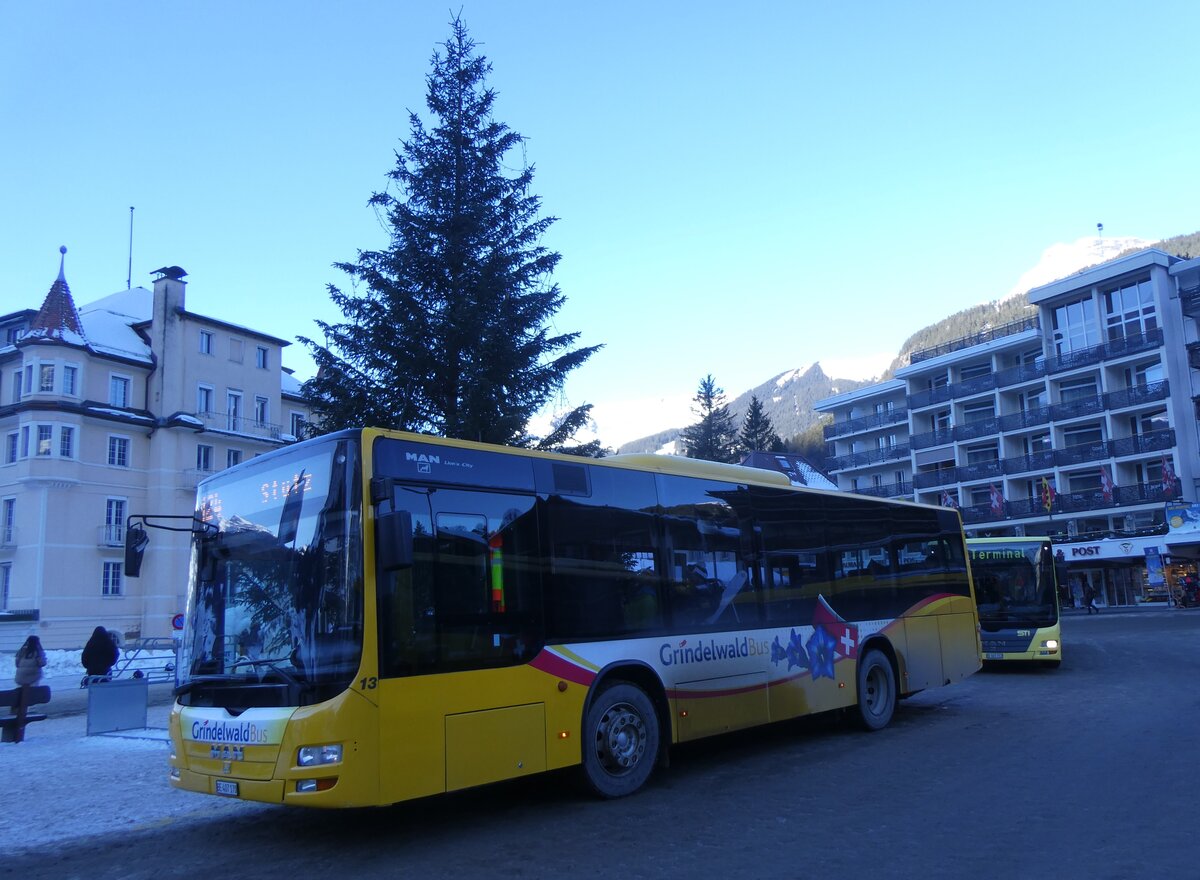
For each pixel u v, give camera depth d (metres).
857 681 11.26
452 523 7.10
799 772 9.05
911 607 12.57
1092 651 23.39
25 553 44.00
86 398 46.44
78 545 44.97
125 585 46.72
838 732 11.49
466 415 18.88
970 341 69.75
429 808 8.07
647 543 8.76
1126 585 56.06
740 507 10.02
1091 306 59.66
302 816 8.09
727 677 9.27
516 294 20.88
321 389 19.81
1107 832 6.42
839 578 11.30
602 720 7.99
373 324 19.70
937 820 6.95
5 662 32.16
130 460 47.81
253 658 6.74
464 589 7.05
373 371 19.89
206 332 51.62
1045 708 13.27
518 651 7.33
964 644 13.62
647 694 8.56
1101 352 58.00
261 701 6.52
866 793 8.00
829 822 7.01
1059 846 6.13
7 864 6.87
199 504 7.79
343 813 8.08
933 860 5.92
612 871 5.93
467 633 6.98
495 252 20.55
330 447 6.80
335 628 6.35
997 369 66.62
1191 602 49.09
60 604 43.91
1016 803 7.39
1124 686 15.48
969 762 9.25
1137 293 57.06
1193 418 53.75
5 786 9.82
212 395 51.34
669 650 8.69
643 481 8.92
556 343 21.14
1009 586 19.41
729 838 6.64
